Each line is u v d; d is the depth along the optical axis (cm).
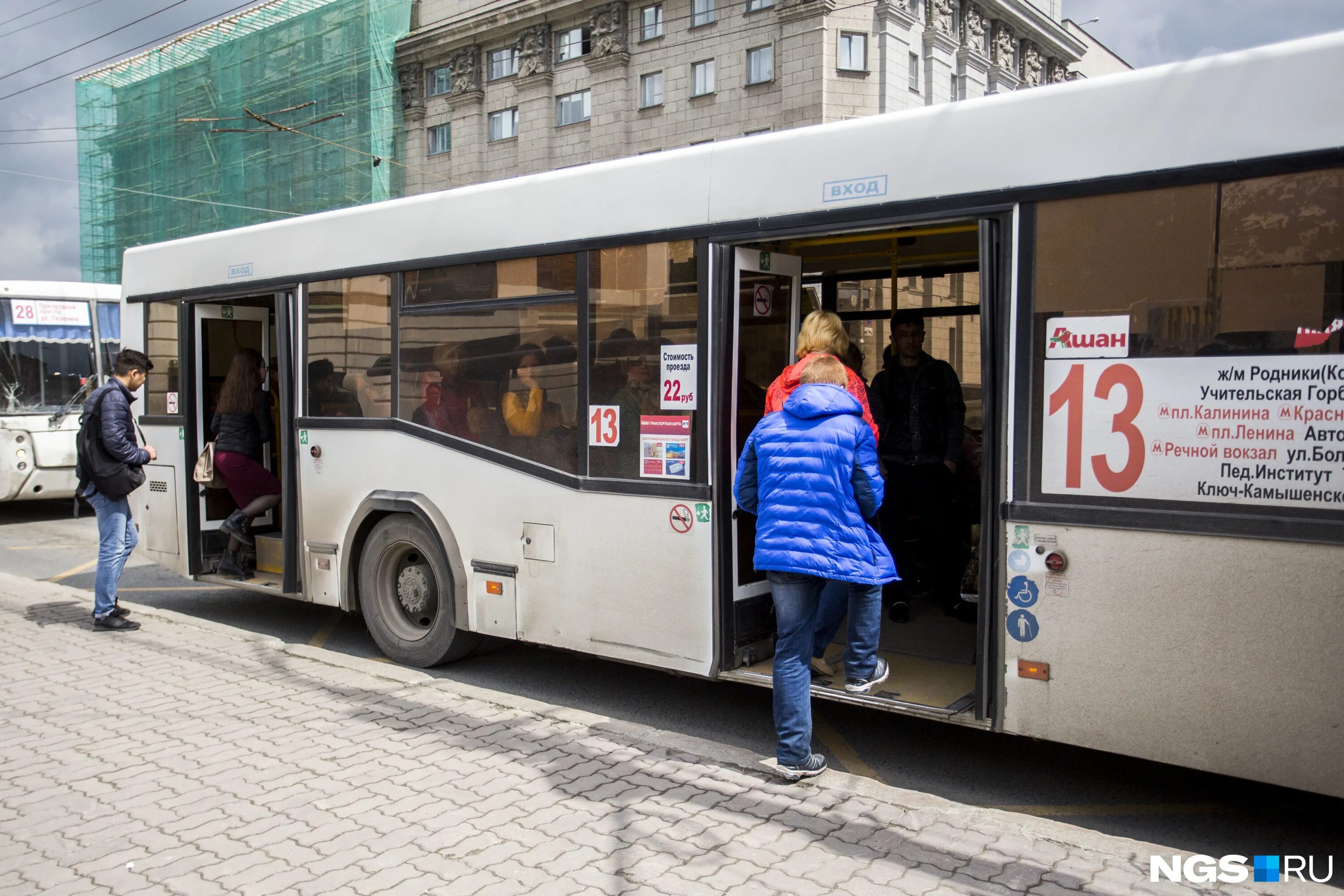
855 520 407
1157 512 355
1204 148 346
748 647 488
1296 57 332
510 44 3594
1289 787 333
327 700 539
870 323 640
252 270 704
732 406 472
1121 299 363
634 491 500
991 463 392
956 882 332
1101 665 369
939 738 495
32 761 452
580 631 527
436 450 594
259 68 4112
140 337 797
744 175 462
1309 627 328
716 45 3027
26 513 1488
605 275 513
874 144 424
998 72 3300
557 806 396
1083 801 416
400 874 341
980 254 393
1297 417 329
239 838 371
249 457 736
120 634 689
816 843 362
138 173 4584
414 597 617
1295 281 329
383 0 3859
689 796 405
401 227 611
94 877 342
